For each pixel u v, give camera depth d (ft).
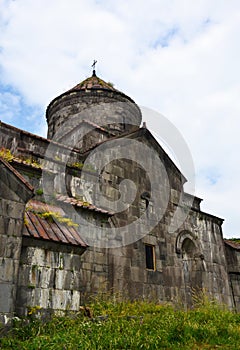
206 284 54.34
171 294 47.19
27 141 45.78
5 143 43.70
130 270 43.04
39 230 31.19
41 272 29.73
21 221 28.94
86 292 36.96
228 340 26.05
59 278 30.58
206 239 58.39
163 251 49.29
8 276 26.73
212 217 61.46
